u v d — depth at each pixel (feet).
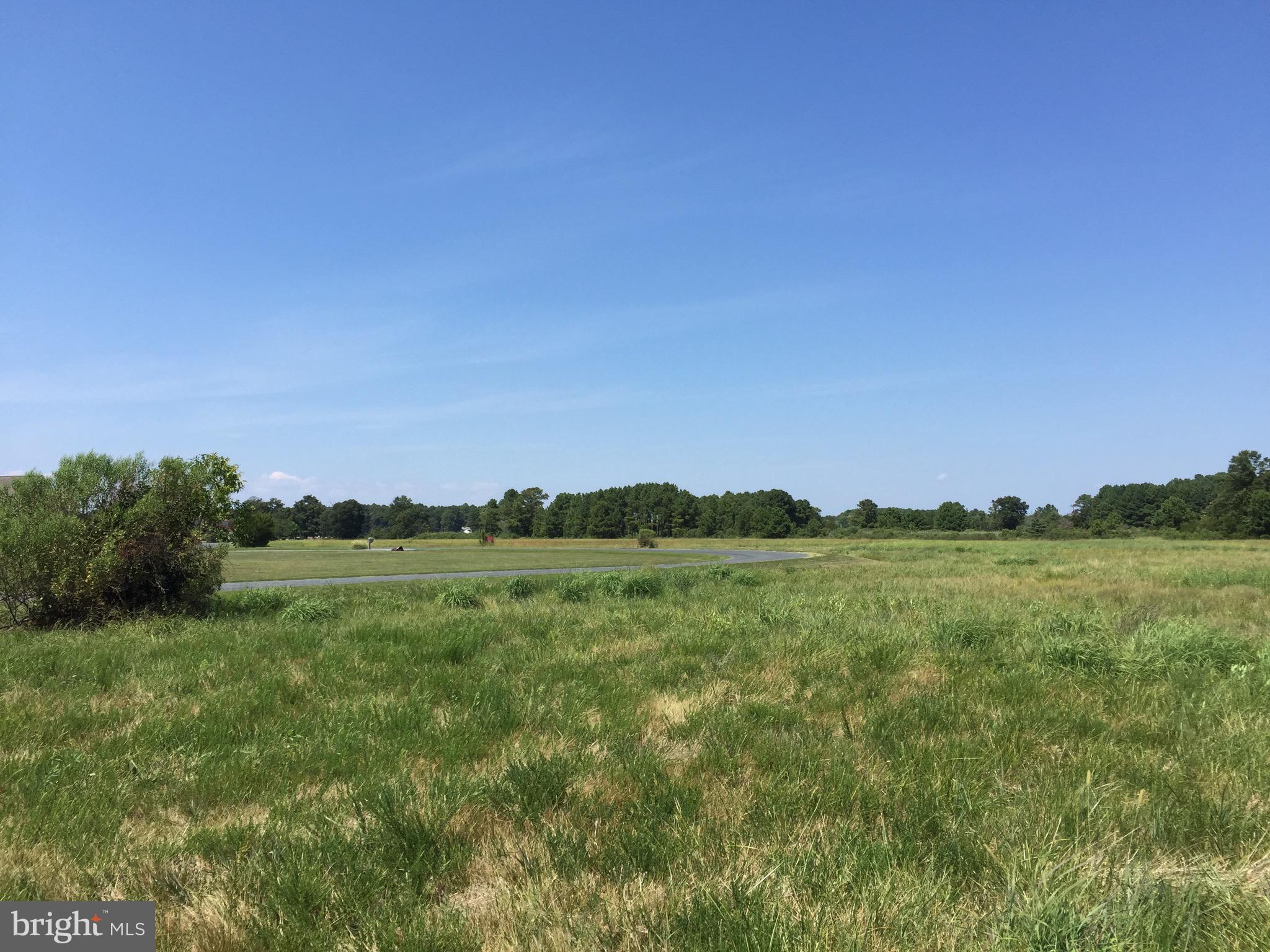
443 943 9.46
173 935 10.07
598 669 26.78
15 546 42.37
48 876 11.68
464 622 39.14
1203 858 11.62
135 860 12.18
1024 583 66.95
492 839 12.87
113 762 17.02
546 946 9.31
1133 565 98.43
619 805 14.24
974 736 18.34
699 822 13.09
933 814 13.28
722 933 9.23
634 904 10.30
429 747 17.97
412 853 12.08
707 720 19.70
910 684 24.44
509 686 23.53
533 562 155.53
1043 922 9.25
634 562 157.17
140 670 27.76
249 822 13.78
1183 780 15.12
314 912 10.53
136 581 45.73
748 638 32.40
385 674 26.32
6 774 16.25
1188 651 27.84
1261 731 18.31
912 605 46.09
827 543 316.60
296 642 33.09
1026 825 12.72
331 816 13.82
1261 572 75.31
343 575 110.11
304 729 19.61
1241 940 9.34
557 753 16.62
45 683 25.64
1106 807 13.41
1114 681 24.35
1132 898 9.80
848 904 9.96
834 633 32.99
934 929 9.46
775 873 10.84
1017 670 25.77
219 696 23.15
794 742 17.83
